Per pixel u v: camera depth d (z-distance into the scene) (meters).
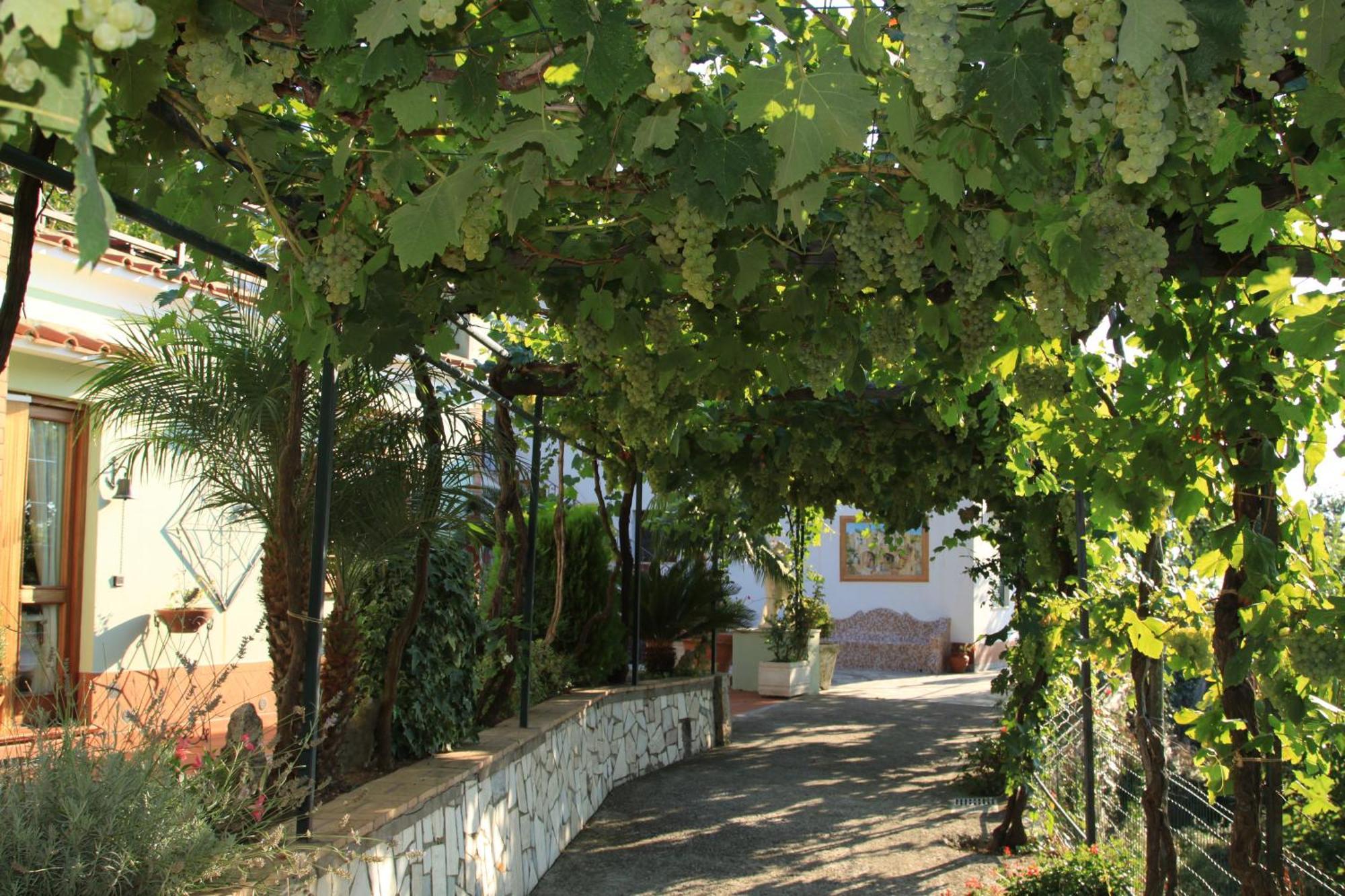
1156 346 4.00
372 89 2.78
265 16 2.45
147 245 8.55
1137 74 2.07
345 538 5.06
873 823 7.98
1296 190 2.99
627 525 10.01
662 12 2.16
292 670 4.24
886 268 4.00
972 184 3.10
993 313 4.32
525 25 2.65
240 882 3.25
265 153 3.24
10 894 2.86
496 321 8.12
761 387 6.39
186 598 8.95
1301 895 4.52
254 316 5.08
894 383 7.67
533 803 6.57
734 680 17.91
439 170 3.24
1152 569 4.96
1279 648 3.57
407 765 5.51
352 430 5.14
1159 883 4.60
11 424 7.70
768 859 6.98
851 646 22.12
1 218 7.22
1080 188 3.03
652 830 7.76
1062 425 4.73
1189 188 3.19
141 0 2.20
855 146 2.51
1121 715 7.57
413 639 5.72
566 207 4.11
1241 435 3.90
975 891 5.93
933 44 2.12
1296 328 3.06
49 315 7.97
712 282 4.12
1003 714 8.16
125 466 8.39
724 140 2.94
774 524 10.88
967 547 21.78
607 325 4.58
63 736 3.35
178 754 3.74
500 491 7.29
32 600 7.91
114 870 2.99
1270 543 3.67
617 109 2.82
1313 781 4.04
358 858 3.75
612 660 10.09
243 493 5.08
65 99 1.15
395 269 4.00
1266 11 2.28
